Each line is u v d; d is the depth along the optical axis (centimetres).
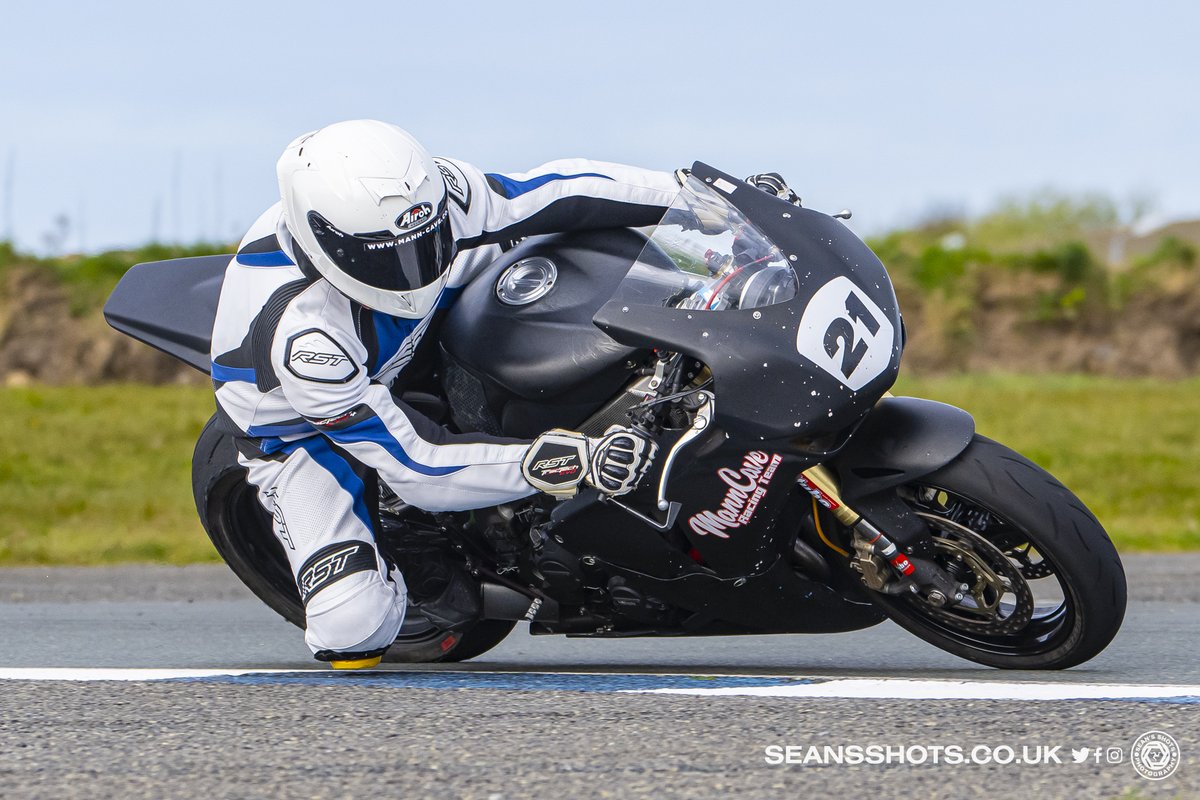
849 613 1349
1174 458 4488
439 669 1489
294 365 1261
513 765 952
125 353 7606
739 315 1223
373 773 938
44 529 3394
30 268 7894
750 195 1328
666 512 1277
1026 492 1232
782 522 1289
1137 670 1347
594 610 1407
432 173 1273
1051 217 10781
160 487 4128
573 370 1284
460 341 1360
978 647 1327
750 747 991
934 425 1255
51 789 916
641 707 1123
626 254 1377
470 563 1439
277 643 1689
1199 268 8438
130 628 1825
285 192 1262
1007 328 8262
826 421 1198
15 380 7488
